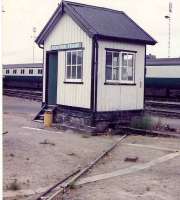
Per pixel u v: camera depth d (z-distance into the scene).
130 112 16.03
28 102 31.84
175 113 21.34
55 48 17.02
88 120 14.88
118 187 7.21
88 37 14.97
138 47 16.38
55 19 16.70
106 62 15.13
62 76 16.48
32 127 16.03
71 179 7.63
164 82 29.78
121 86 15.66
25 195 6.45
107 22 16.09
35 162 9.16
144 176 8.18
